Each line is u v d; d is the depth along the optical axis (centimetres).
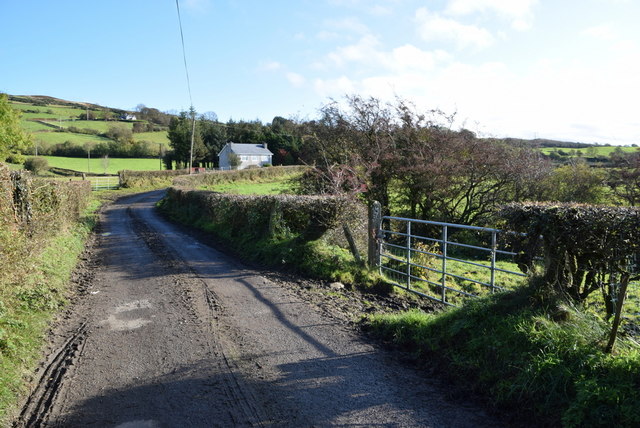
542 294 424
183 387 402
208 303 675
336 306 657
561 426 306
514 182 1545
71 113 11919
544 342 365
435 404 361
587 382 312
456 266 1023
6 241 582
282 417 347
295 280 830
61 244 1091
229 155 6869
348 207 945
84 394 390
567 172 1688
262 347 495
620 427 280
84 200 2434
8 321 502
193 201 2130
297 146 5400
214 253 1162
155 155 8819
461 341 440
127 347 499
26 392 394
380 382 403
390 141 1523
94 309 652
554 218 407
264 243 1089
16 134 3584
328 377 416
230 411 358
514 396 347
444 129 1526
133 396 386
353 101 1555
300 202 1014
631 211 360
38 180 1122
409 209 1664
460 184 1510
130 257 1117
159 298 710
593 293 512
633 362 317
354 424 334
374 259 862
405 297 729
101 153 8306
